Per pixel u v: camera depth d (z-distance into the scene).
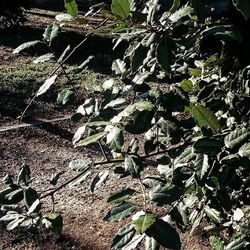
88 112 1.57
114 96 1.47
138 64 1.16
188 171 1.50
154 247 1.15
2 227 3.91
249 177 1.71
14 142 5.80
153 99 1.34
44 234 3.90
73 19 1.30
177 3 1.12
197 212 1.92
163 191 1.12
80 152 5.62
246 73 1.66
